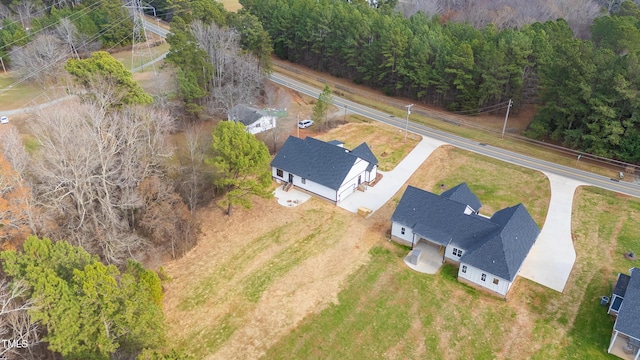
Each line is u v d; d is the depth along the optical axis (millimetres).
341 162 47969
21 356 25688
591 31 80000
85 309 23922
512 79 69438
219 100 64688
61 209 35344
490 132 66625
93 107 39594
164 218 39656
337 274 38250
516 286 37031
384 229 44156
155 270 37781
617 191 50781
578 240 42656
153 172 42469
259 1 96938
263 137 60156
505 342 32062
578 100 57344
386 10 93875
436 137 64125
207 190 47688
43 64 71188
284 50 95750
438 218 40312
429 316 34219
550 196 49875
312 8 88250
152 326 25922
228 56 69500
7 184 31859
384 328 33156
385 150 59875
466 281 37344
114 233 35500
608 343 31828
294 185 50625
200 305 34812
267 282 37156
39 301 23234
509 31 75188
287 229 43750
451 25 84562
